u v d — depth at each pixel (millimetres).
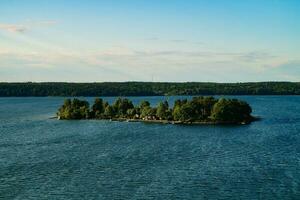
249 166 117250
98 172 112188
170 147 147875
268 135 176000
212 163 121250
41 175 109562
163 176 107812
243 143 155250
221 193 94438
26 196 93250
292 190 96000
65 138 171375
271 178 105125
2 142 161375
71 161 125500
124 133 185625
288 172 110562
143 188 98188
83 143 158125
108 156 132375
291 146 147750
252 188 97625
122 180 104500
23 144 156500
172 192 95312
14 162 124750
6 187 99500
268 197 91812
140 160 126125
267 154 133250
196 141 161000
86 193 95000
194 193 94500
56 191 96438
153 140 164250
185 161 124125
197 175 108438
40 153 138125
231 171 112062
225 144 153375
